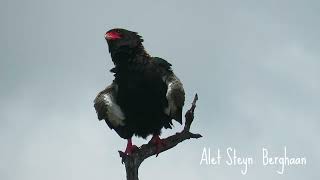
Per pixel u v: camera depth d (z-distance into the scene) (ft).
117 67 60.70
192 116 53.57
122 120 59.98
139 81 59.57
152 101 59.77
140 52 60.95
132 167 52.49
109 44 61.52
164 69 60.59
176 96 58.70
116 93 60.90
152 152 53.57
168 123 61.16
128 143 54.95
